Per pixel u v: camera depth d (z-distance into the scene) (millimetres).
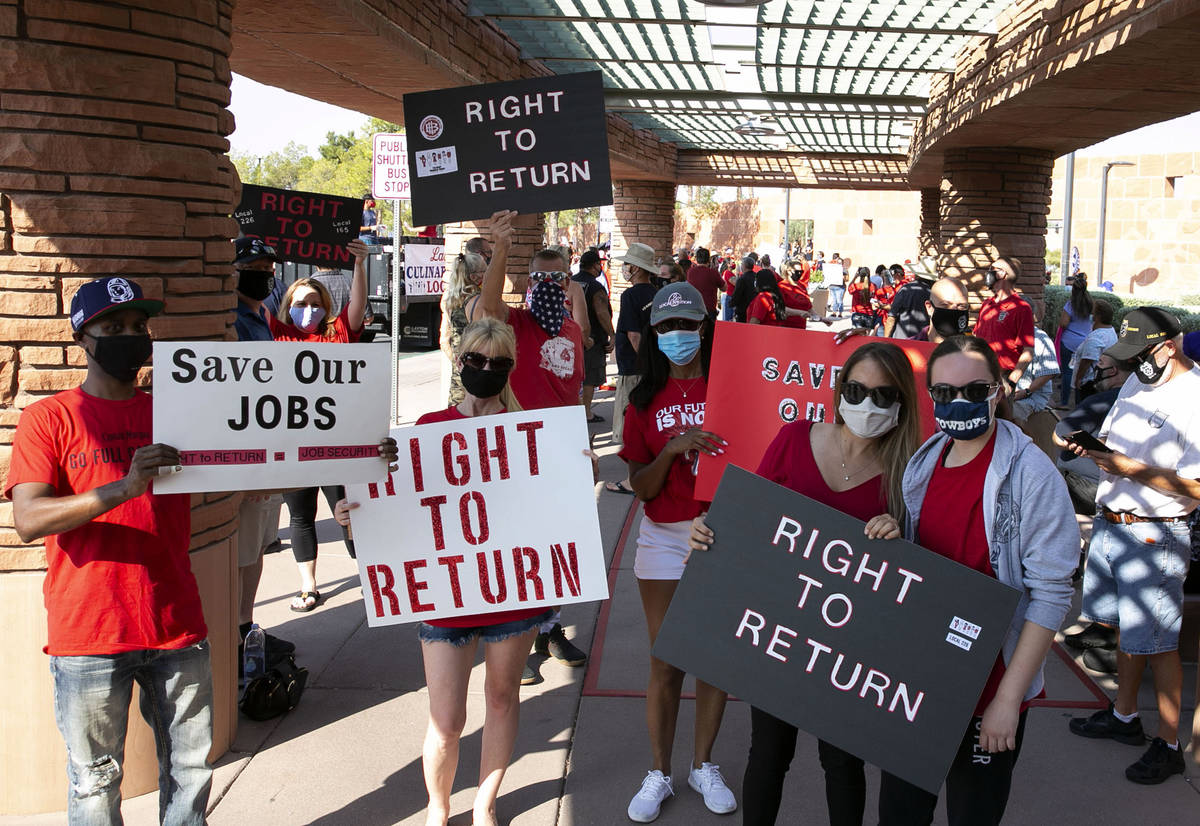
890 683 3104
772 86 12531
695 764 4336
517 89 5305
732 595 3234
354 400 3559
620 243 21656
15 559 4023
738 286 11617
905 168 21094
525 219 12000
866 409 3186
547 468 3861
